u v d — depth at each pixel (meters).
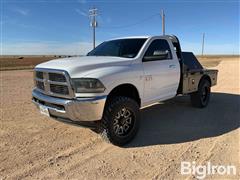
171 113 6.99
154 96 5.59
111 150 4.53
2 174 3.66
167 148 4.60
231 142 4.84
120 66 4.80
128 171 3.75
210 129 5.63
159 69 5.60
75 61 4.72
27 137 5.11
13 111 7.13
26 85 13.41
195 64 7.72
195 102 7.48
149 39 5.64
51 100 4.45
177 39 6.41
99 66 4.54
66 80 4.23
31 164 3.98
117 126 4.62
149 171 3.74
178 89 6.51
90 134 5.31
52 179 3.54
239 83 13.22
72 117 4.23
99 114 4.29
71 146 4.70
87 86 4.20
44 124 5.95
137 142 4.91
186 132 5.45
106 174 3.67
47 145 4.72
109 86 4.40
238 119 6.39
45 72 4.62
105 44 6.31
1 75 21.22
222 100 8.77
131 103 4.76
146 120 6.36
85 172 3.73
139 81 5.06
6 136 5.14
